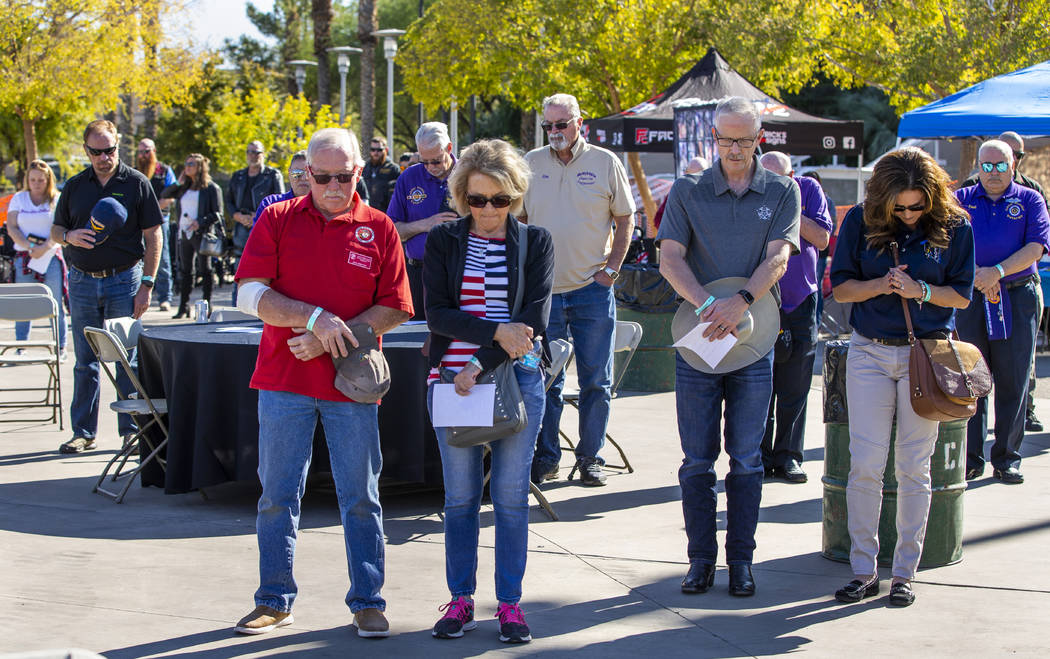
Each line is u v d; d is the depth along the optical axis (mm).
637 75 20062
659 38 19562
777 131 11398
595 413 6871
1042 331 13781
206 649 4086
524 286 4176
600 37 20016
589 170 6711
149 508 6188
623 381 10547
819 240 6742
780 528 5863
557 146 6621
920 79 18469
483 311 4133
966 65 18094
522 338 4059
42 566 5047
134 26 25234
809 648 4152
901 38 18734
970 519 5980
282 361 4195
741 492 4781
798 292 6797
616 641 4223
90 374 7621
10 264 17781
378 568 4301
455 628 4238
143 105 28844
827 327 14250
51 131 32156
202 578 4926
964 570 5105
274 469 4246
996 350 6801
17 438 8148
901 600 4617
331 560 5234
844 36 19266
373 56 25875
